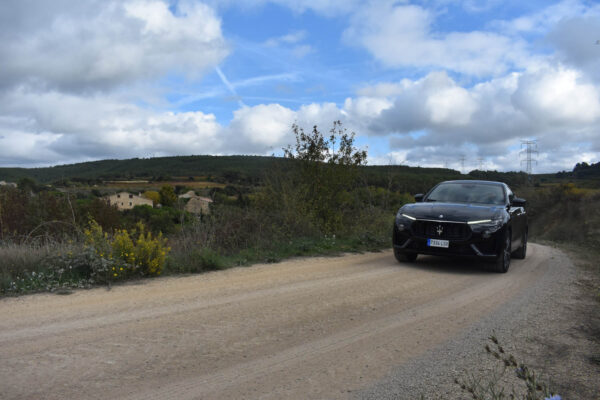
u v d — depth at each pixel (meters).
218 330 3.40
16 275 5.20
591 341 3.33
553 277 6.41
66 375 2.49
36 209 9.79
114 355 2.82
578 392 2.41
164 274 5.98
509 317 4.00
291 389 2.39
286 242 8.95
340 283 5.42
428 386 2.47
